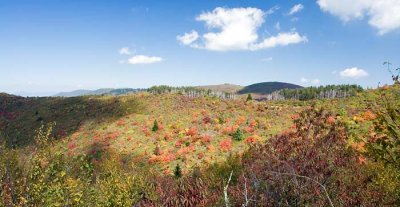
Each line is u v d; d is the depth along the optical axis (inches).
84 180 520.1
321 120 312.0
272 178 288.5
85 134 4106.8
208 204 462.0
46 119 5590.6
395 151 233.9
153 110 5022.1
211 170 754.2
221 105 4805.6
